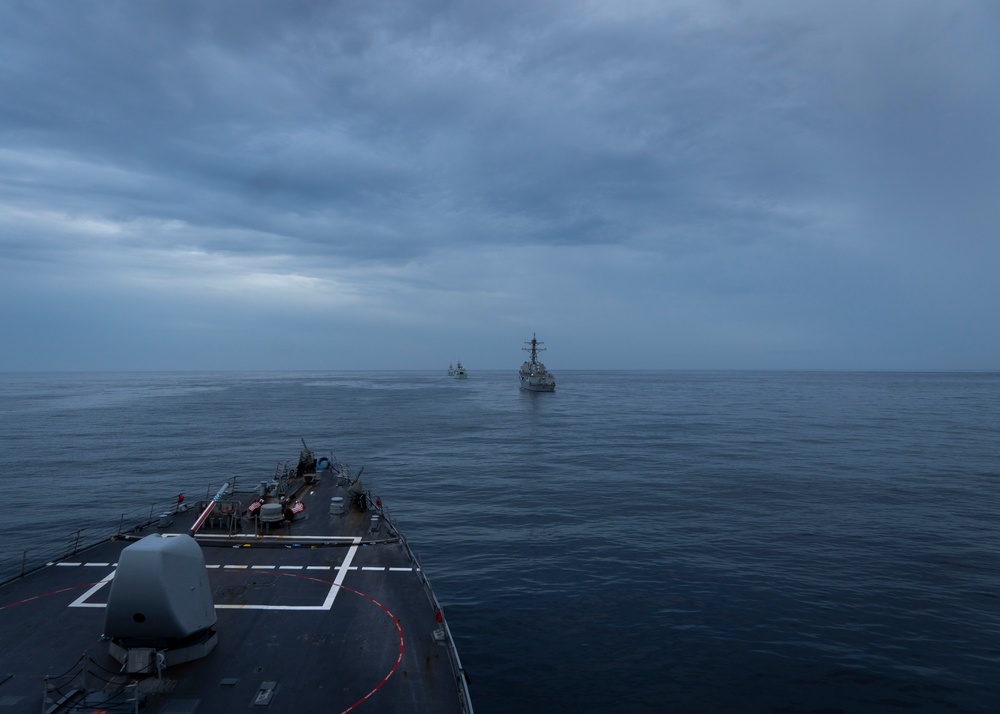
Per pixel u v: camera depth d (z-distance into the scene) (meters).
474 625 31.47
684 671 26.81
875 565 39.97
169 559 16.94
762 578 37.75
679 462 80.06
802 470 73.81
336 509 32.66
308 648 18.50
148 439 100.88
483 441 101.00
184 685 16.28
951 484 65.31
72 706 15.07
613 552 42.94
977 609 32.97
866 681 25.94
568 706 24.25
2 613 20.38
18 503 56.81
